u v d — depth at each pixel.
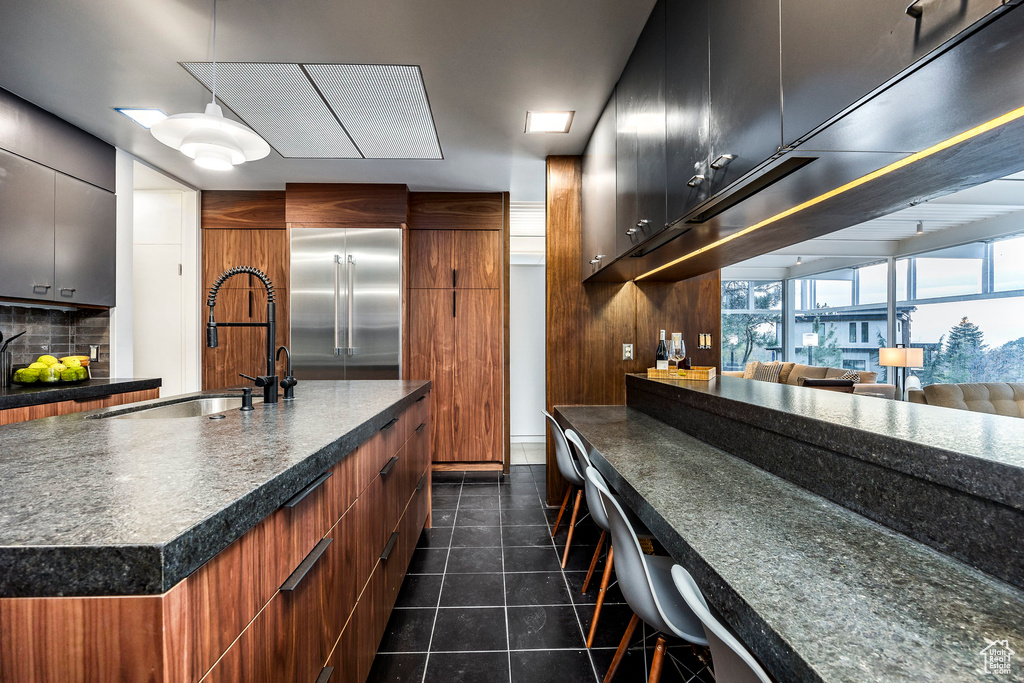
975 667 0.60
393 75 2.50
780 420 1.49
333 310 4.20
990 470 0.84
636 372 3.43
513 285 6.19
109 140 3.25
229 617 0.75
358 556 1.45
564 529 3.03
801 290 7.94
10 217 2.64
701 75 1.57
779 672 0.68
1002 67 0.77
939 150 1.06
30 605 0.59
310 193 4.20
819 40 1.01
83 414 1.70
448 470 4.41
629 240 2.35
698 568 0.95
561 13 2.05
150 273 4.27
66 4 1.96
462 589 2.28
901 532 1.05
